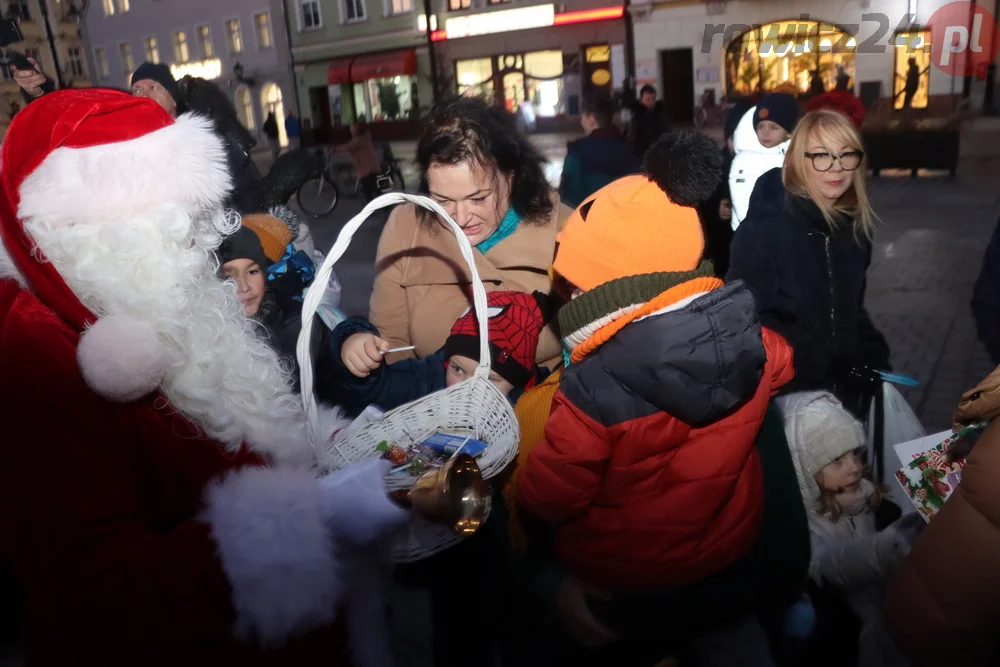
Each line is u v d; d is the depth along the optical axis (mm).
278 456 1175
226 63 28672
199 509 1063
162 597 938
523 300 1813
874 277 6082
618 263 1524
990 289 2189
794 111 3629
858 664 1854
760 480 1633
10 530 931
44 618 941
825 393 2008
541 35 23984
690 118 22125
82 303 1017
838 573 1884
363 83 27156
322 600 1070
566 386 1462
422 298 2047
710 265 1636
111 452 968
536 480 1488
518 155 1917
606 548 1525
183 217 1051
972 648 1403
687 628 1597
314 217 11445
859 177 2266
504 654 1854
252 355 1217
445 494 1159
